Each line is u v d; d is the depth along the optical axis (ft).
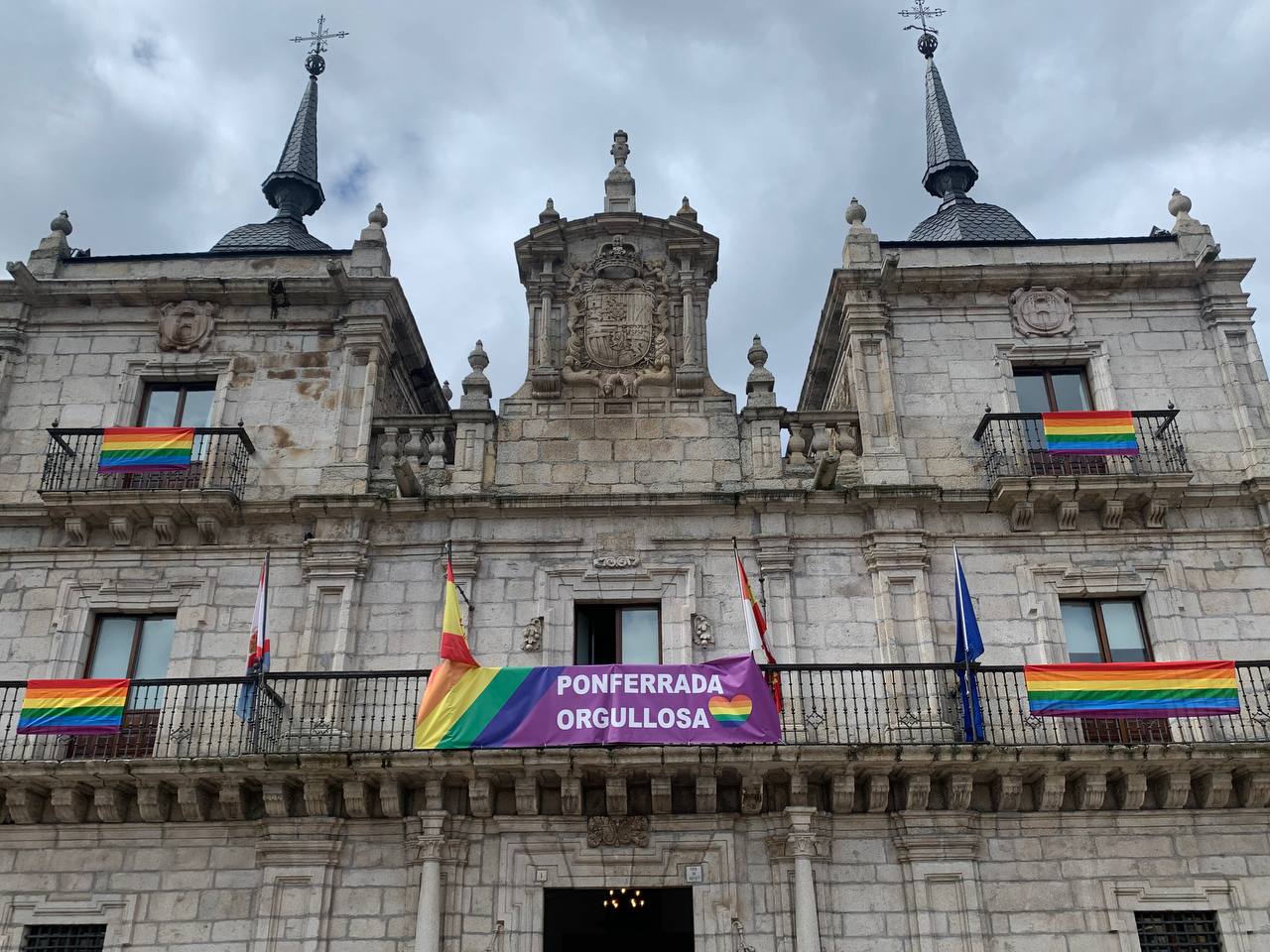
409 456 69.41
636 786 59.31
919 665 58.54
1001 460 66.95
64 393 71.51
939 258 75.31
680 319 72.43
